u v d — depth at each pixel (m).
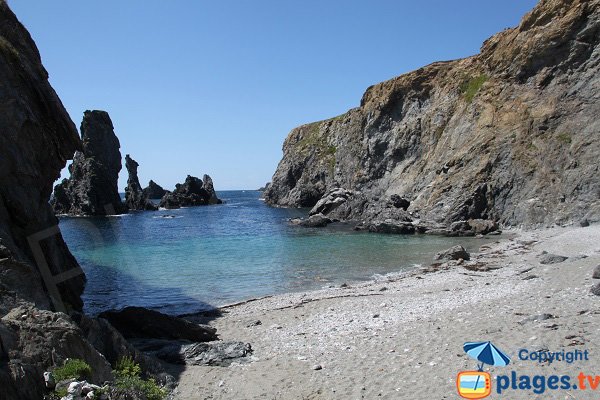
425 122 75.19
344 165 98.62
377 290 23.81
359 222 62.12
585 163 45.34
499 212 51.22
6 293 11.17
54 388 8.85
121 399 9.48
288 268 32.59
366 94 97.44
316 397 10.76
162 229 63.69
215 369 13.27
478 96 64.25
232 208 114.75
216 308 22.42
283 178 120.06
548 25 55.81
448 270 28.50
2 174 17.09
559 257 25.97
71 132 21.17
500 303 17.05
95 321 12.64
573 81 52.09
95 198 92.81
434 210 55.62
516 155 52.59
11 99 17.84
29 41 21.14
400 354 12.84
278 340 15.83
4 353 8.76
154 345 14.95
